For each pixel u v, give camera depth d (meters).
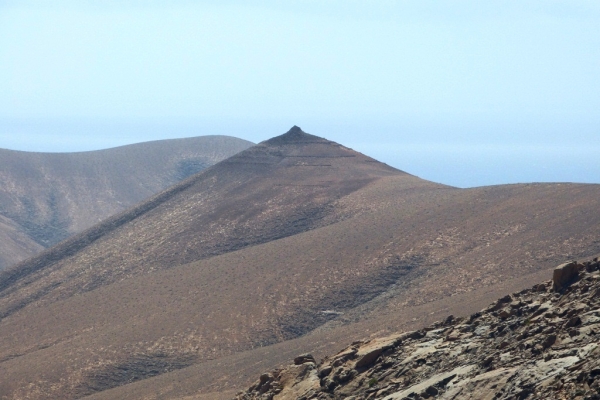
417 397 51.41
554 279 57.56
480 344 55.09
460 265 165.88
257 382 71.94
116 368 154.88
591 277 55.38
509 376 47.28
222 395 109.75
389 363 58.94
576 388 41.94
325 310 166.62
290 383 63.91
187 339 163.00
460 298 131.88
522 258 157.12
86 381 151.50
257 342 159.75
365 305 165.00
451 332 60.00
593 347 45.38
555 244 158.50
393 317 130.75
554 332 50.06
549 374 45.09
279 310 169.00
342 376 60.38
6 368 162.38
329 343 124.19
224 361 136.88
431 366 55.66
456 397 48.84
